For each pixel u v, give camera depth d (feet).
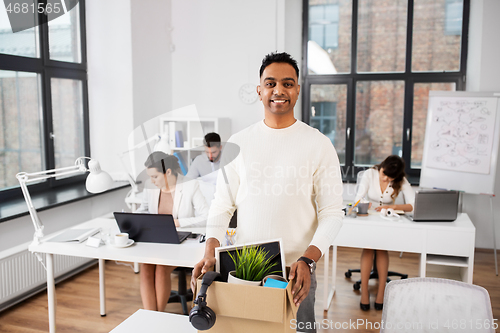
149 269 8.40
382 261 9.73
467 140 13.26
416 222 9.37
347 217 9.83
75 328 8.84
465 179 13.28
